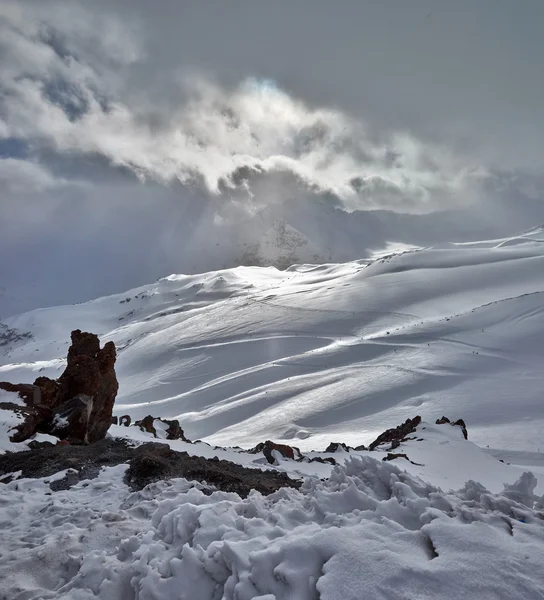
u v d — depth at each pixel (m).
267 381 129.62
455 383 101.75
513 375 102.25
